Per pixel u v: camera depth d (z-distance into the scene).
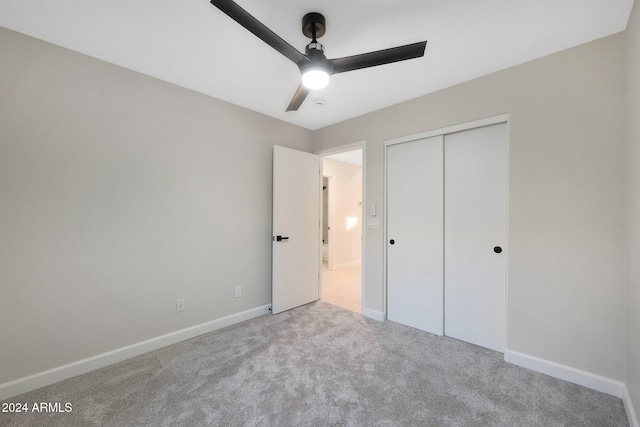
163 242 2.33
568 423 1.49
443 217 2.54
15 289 1.72
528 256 2.00
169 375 1.92
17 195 1.72
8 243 1.70
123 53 1.95
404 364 2.06
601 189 1.74
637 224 1.41
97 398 1.69
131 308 2.16
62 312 1.87
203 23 1.64
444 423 1.49
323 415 1.55
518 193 2.04
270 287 3.17
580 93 1.81
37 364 1.78
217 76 2.27
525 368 2.00
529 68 2.01
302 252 3.38
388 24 1.63
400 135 2.75
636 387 1.41
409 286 2.76
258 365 2.04
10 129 1.70
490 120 2.19
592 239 1.77
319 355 2.19
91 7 1.50
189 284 2.49
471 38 1.76
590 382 1.76
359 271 5.47
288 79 2.31
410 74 2.21
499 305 2.25
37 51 1.78
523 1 1.46
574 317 1.82
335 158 5.54
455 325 2.49
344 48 1.86
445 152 2.54
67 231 1.88
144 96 2.22
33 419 1.52
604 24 1.62
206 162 2.60
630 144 1.54
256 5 1.47
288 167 3.20
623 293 1.66
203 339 2.47
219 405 1.62
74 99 1.91
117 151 2.09
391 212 2.89
